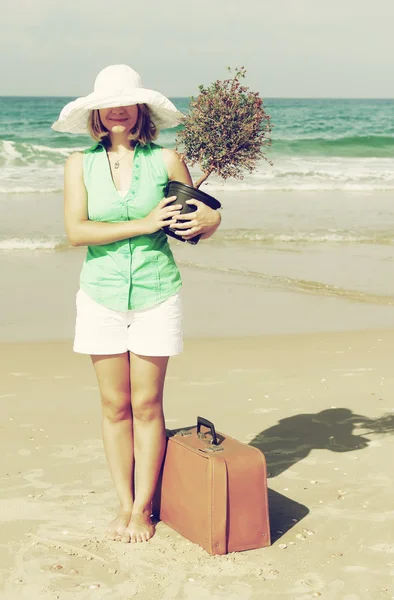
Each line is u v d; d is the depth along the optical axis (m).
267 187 22.11
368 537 3.65
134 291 3.42
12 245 13.05
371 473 4.44
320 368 6.67
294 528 3.74
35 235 13.86
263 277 10.93
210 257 12.39
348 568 3.35
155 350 3.45
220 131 3.66
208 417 5.38
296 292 10.05
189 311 8.93
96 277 3.46
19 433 5.04
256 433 5.09
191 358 6.95
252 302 9.45
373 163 30.89
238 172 3.82
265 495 3.51
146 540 3.59
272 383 6.21
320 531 3.71
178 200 3.36
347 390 6.05
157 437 3.65
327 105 87.56
